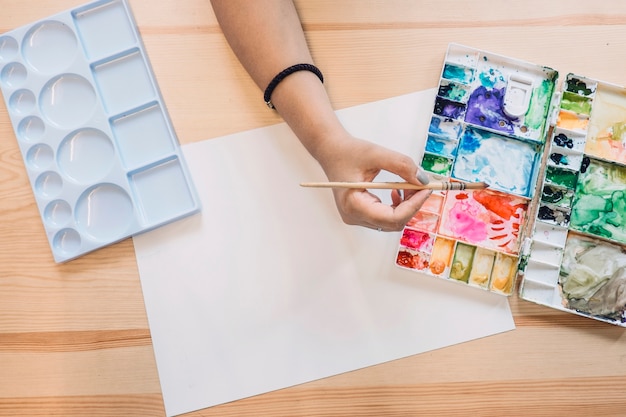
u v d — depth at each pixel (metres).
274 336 0.72
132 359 0.73
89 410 0.72
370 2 0.76
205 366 0.72
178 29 0.77
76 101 0.76
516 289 0.72
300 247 0.73
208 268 0.73
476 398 0.71
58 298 0.74
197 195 0.74
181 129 0.75
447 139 0.73
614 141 0.73
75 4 0.77
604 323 0.71
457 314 0.71
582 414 0.70
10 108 0.76
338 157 0.65
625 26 0.75
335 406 0.71
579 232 0.71
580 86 0.73
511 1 0.76
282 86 0.67
